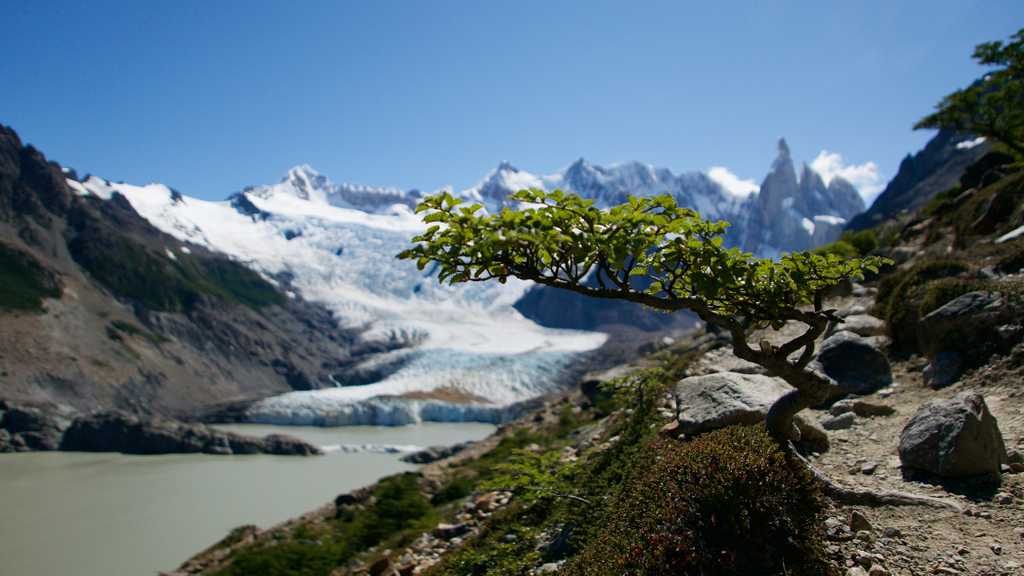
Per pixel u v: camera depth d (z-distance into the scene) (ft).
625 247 15.67
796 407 24.23
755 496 20.54
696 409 31.58
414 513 58.08
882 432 31.73
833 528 21.91
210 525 155.22
